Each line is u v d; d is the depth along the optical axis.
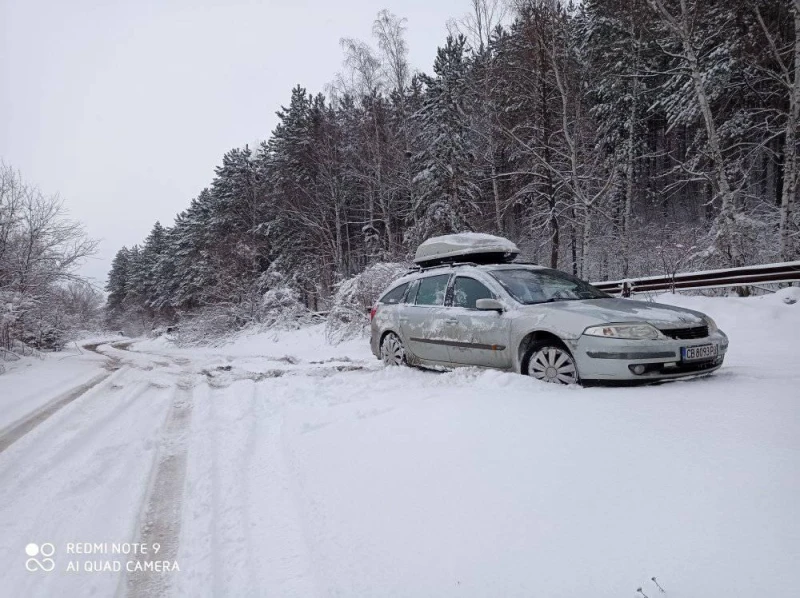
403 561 2.35
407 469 3.29
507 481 2.83
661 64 23.14
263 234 32.53
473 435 3.57
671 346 4.41
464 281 6.18
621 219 23.69
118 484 3.78
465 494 2.81
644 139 24.97
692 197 25.84
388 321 7.20
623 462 2.75
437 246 7.11
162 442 4.84
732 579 1.77
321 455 3.91
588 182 20.64
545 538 2.25
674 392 3.96
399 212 29.72
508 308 5.40
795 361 5.67
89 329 50.12
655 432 3.07
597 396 4.02
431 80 22.02
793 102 12.20
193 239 42.31
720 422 3.11
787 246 12.20
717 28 16.52
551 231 21.42
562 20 18.22
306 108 29.69
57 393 7.84
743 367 5.29
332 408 5.21
